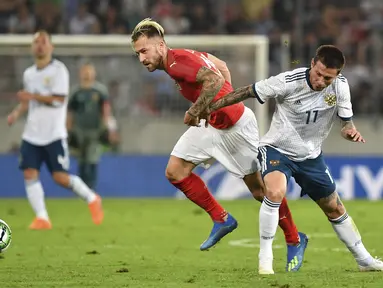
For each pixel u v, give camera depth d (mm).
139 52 24125
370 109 66562
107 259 28656
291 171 23531
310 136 23281
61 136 39688
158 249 31922
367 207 51906
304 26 71812
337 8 73312
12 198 57938
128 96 59781
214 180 57719
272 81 22734
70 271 25016
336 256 29703
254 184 26688
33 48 39406
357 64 69938
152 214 47438
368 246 32531
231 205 53031
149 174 58781
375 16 73062
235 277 22984
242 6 73312
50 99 39062
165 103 60312
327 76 22141
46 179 58688
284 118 23172
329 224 42000
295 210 49375
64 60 57844
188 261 28203
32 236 36469
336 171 58344
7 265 26766
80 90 53156
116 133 58188
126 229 39750
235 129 25875
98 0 73000
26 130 39594
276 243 33906
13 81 58312
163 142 60375
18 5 72188
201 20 72812
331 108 22969
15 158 57938
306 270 25188
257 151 26203
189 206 52438
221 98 23281
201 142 25984
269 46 68250
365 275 23328
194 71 23578
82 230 39219
